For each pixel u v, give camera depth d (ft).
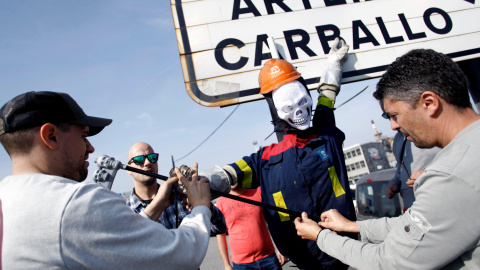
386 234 4.50
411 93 3.52
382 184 14.25
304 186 5.41
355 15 7.65
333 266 5.39
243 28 7.25
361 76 7.22
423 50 3.71
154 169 7.36
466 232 3.06
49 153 3.35
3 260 2.73
